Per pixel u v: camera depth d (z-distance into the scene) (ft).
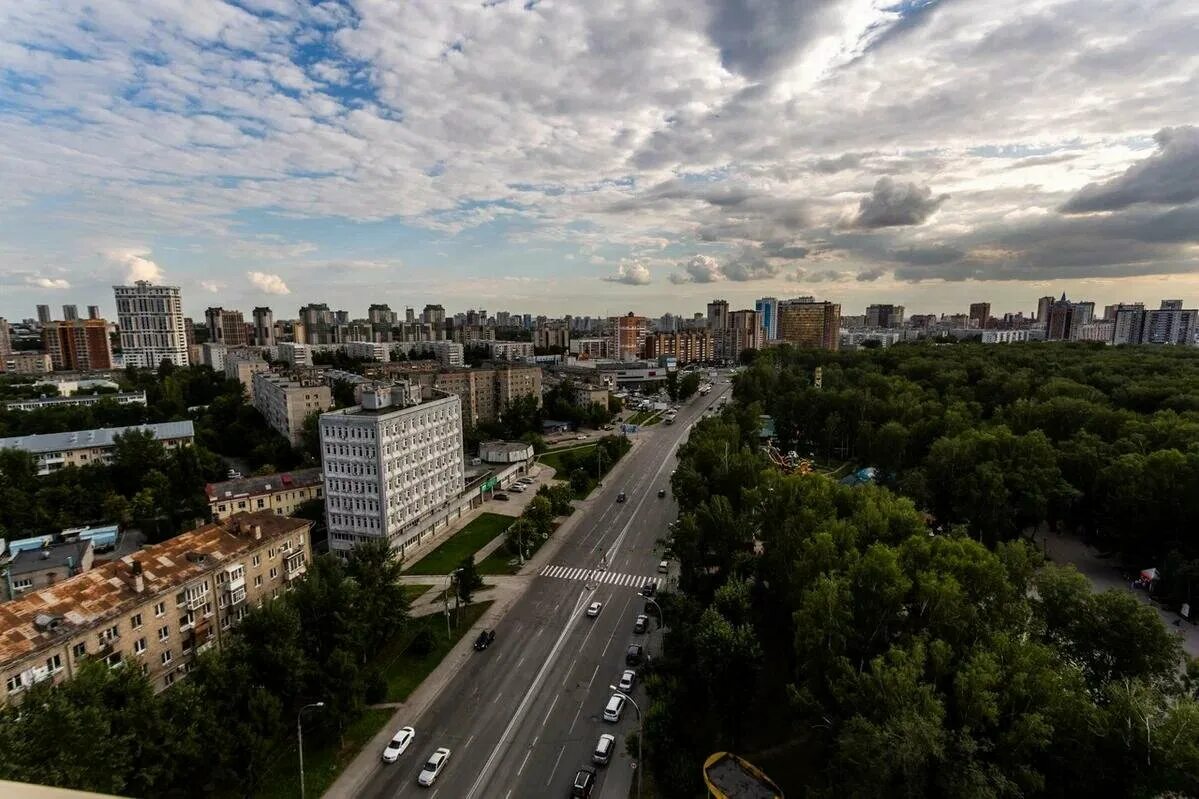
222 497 401.29
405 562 358.64
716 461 396.98
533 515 376.68
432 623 284.61
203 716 168.45
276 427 628.69
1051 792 155.12
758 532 300.81
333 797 181.27
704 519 290.35
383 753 197.57
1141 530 311.27
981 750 148.36
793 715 215.92
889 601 189.88
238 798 178.60
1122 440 368.27
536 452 614.75
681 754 184.44
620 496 477.36
